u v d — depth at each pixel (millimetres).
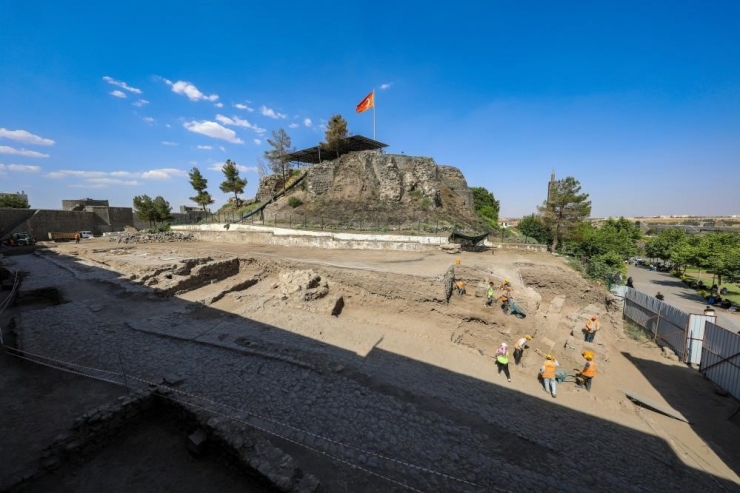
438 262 18984
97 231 43375
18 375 7848
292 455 5836
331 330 12117
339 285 16406
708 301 24984
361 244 24844
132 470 5379
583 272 20188
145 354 9219
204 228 36844
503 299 14086
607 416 8852
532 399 9219
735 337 10281
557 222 32344
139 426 6363
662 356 13219
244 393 7547
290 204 37375
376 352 10805
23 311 12812
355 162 39781
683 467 7191
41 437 5848
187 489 5070
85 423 5641
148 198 45469
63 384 7539
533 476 5949
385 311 14859
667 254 42688
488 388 9453
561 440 7422
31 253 25047
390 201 37000
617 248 36812
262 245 27609
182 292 16156
